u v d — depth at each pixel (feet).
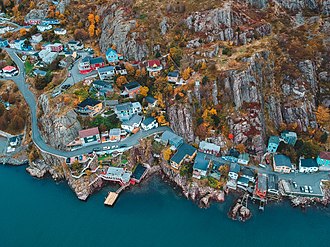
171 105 400.88
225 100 396.57
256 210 322.14
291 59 426.92
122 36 486.38
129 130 391.24
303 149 364.99
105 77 448.65
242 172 349.82
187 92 400.26
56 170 366.63
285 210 321.93
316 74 428.97
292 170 355.36
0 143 409.69
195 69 424.46
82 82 442.09
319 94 419.74
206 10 479.00
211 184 342.03
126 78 442.91
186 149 368.89
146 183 358.84
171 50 449.89
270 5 511.40
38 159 379.14
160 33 482.69
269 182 337.93
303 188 334.85
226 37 459.32
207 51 438.81
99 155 367.86
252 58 411.95
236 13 472.44
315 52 442.91
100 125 385.50
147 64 453.58
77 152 370.12
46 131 386.73
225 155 368.07
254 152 367.66
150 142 381.40
